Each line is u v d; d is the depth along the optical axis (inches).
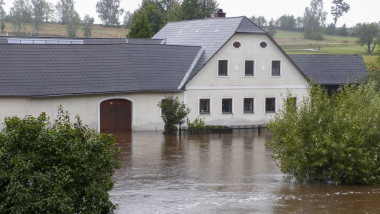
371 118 846.5
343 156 818.2
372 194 781.9
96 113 1528.1
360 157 831.1
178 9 3385.8
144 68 1625.2
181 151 1207.6
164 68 1653.5
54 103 1460.4
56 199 480.7
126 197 745.6
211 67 1681.8
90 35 4335.6
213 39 1759.4
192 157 1123.3
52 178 491.2
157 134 1520.7
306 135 852.0
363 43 3590.1
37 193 483.5
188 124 1606.8
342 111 860.6
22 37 1903.3
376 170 842.2
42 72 1487.5
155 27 3341.5
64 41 1959.9
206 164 1039.0
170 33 2070.6
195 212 665.6
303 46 4030.5
